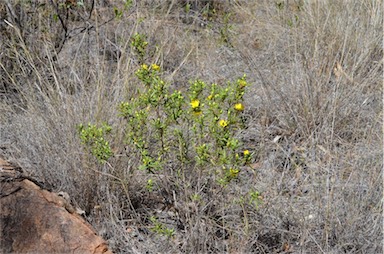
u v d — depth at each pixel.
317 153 4.02
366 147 4.00
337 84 4.41
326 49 4.95
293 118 4.48
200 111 3.21
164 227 3.45
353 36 5.12
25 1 5.05
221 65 5.39
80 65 4.81
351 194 3.56
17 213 3.14
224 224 3.42
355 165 3.78
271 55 5.41
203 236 3.27
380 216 3.44
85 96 4.09
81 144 3.56
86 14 5.43
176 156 3.53
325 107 4.43
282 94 4.65
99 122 3.77
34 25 5.11
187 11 6.11
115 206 3.55
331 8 5.40
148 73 3.53
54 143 3.77
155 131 3.57
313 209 3.55
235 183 3.71
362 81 4.70
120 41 5.19
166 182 3.57
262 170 3.92
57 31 5.21
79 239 3.11
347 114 4.39
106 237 3.44
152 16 5.63
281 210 3.53
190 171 3.56
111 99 4.06
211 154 3.35
